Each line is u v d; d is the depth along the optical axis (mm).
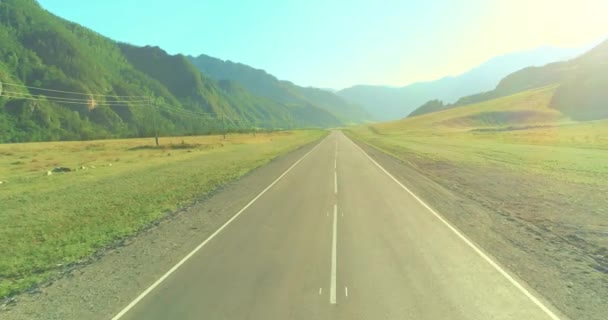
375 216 13195
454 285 7500
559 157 32094
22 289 7922
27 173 30969
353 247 9836
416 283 7590
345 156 38344
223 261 8992
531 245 9977
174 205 16141
